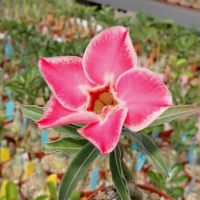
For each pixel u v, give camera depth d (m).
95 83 0.21
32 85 0.60
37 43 0.78
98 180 0.53
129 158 0.55
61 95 0.21
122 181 0.25
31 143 0.58
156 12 1.29
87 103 0.21
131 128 0.20
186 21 1.26
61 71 0.22
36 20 1.00
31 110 0.27
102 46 0.21
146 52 0.86
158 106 0.20
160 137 0.61
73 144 0.27
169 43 0.85
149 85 0.20
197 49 0.84
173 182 0.48
